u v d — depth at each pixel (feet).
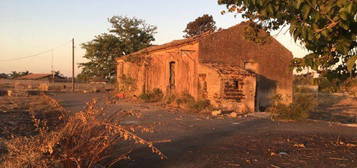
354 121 49.80
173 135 29.17
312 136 30.17
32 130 29.35
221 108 54.39
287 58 67.82
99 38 135.23
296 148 24.30
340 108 74.69
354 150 23.71
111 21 138.31
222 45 61.21
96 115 13.03
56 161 11.48
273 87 65.87
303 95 48.93
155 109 55.88
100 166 17.08
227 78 55.16
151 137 27.71
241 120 42.73
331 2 7.97
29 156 11.21
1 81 167.02
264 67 65.31
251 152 22.62
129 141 24.98
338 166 19.13
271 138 28.71
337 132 33.27
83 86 154.81
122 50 138.41
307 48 10.73
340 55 10.51
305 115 43.34
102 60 136.05
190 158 20.45
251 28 24.76
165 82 73.36
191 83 62.18
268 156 21.47
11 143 12.41
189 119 42.47
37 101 67.10
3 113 44.09
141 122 37.68
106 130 12.50
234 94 55.72
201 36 61.52
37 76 233.35
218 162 19.60
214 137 28.78
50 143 11.06
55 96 94.43
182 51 64.95
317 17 8.27
